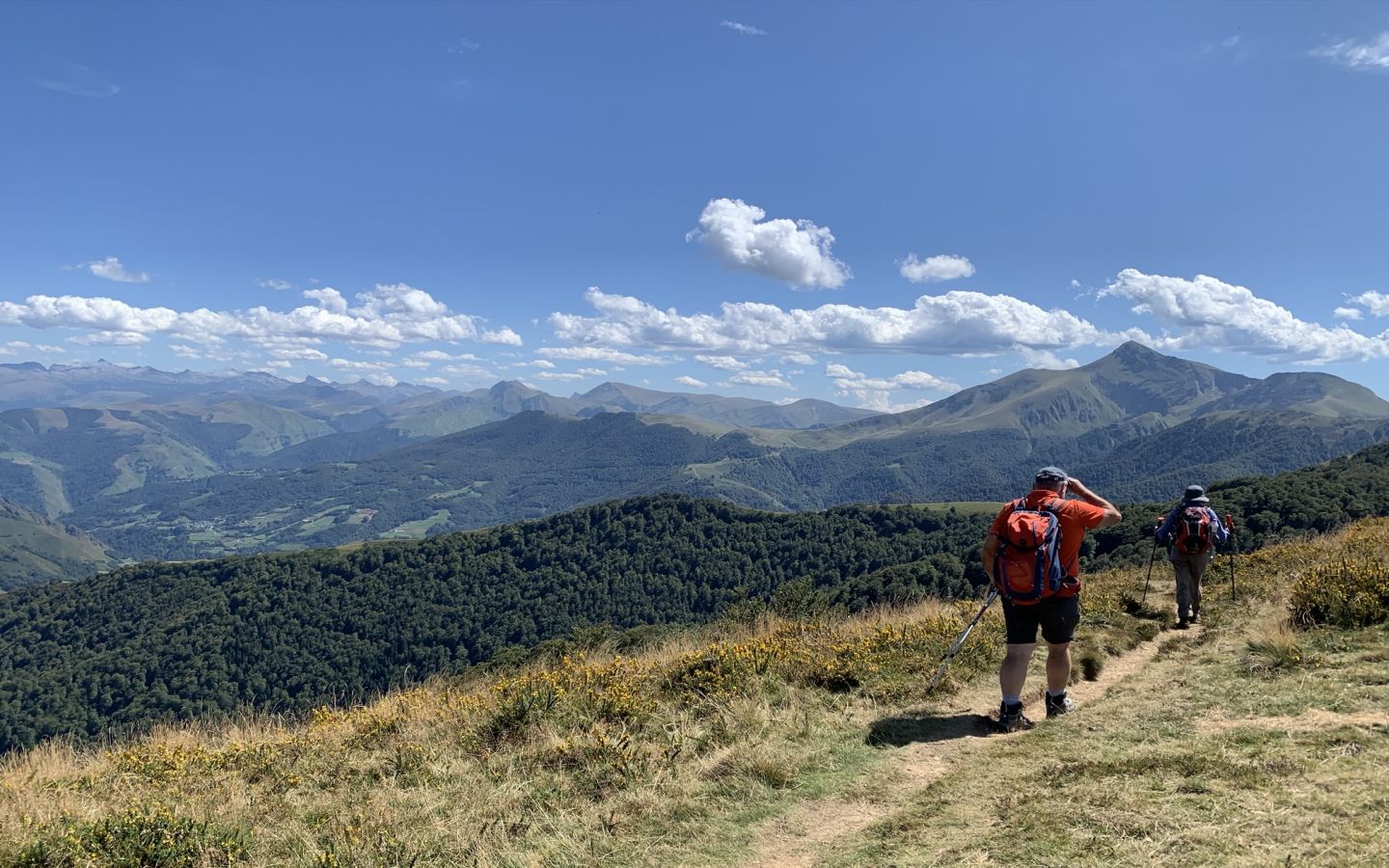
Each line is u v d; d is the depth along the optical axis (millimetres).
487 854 4289
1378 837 2967
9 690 105250
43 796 6117
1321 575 8359
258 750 7484
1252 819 3314
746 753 5324
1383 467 64188
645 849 4152
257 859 4629
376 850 4484
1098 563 32250
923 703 6402
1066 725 5359
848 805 4426
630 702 7012
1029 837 3512
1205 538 9102
